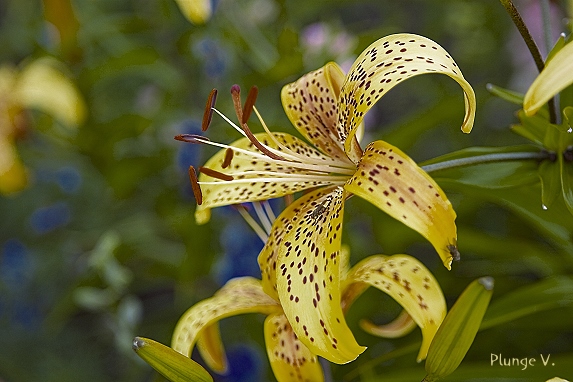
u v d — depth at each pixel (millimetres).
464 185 602
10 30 1330
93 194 1190
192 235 875
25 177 1021
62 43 946
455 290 818
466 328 508
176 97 979
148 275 987
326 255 525
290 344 567
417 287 553
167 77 978
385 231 825
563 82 471
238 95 562
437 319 545
